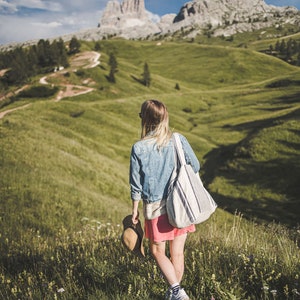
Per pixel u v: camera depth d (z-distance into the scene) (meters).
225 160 44.47
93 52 138.62
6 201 16.33
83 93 95.69
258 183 35.88
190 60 169.12
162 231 3.48
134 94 101.44
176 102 91.88
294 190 32.84
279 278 3.74
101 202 19.72
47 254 5.96
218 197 35.31
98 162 32.53
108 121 56.84
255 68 155.12
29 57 120.69
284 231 7.86
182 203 3.33
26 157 24.55
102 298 3.40
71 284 3.94
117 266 4.43
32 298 3.74
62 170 24.97
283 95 99.44
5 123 34.19
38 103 58.53
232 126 70.06
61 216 16.00
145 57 185.75
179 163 3.53
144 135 3.64
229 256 4.52
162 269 3.50
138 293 3.40
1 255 6.64
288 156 39.22
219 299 3.33
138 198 3.50
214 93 107.44
